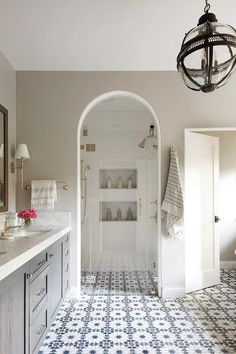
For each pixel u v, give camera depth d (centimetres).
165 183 308
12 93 300
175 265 305
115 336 225
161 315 262
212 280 340
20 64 296
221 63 141
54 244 241
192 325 243
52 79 310
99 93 310
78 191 309
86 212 421
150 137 356
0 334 136
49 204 295
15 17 215
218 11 211
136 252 423
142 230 427
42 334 203
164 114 311
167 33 239
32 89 309
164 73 312
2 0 196
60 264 261
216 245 347
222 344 214
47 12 210
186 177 314
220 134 423
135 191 445
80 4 201
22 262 163
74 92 311
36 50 266
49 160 308
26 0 196
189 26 228
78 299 301
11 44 255
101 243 425
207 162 340
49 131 309
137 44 257
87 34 240
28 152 304
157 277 319
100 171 449
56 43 254
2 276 137
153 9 207
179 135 311
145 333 229
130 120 441
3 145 270
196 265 325
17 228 267
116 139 445
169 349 207
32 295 183
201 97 311
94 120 441
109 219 437
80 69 308
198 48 140
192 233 322
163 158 309
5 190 270
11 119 296
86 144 436
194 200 324
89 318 256
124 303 290
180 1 199
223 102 311
